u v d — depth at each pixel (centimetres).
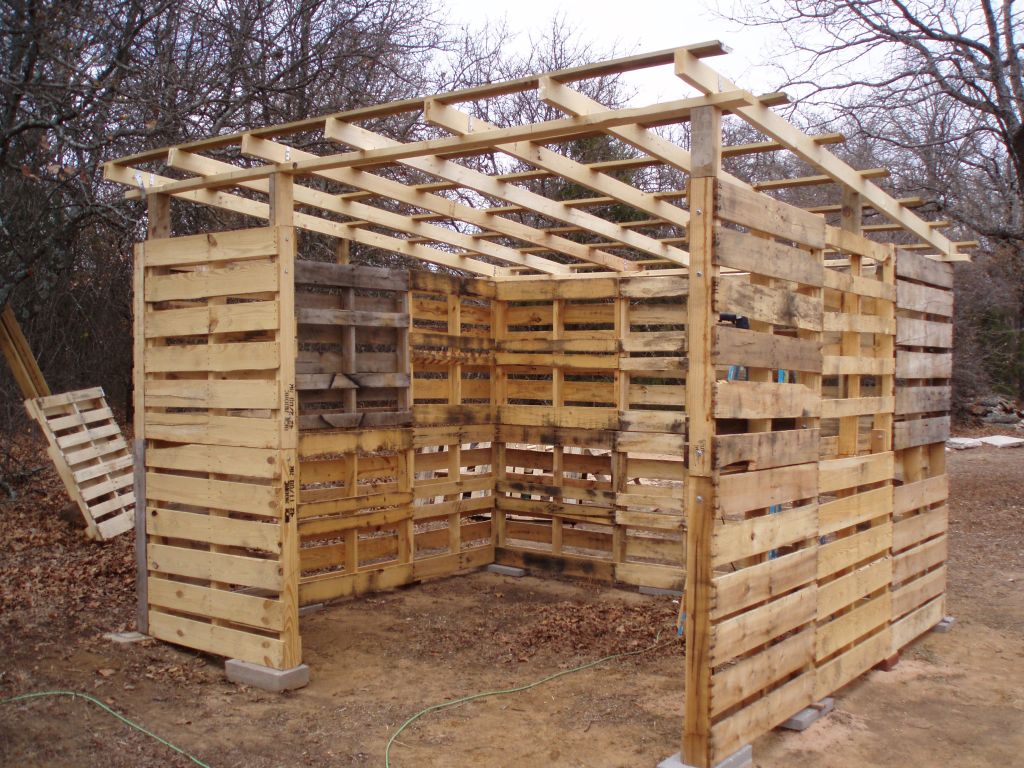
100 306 1334
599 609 686
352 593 711
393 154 459
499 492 840
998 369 2341
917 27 1131
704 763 371
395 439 739
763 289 398
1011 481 1327
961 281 2041
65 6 888
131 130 855
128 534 867
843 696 505
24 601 628
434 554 818
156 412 556
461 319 805
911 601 589
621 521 764
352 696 497
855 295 514
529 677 534
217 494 519
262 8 1180
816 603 454
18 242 964
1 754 400
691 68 350
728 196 372
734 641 382
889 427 552
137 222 841
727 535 374
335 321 684
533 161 469
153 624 563
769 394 403
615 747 430
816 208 578
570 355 788
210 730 441
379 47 1262
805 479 433
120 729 436
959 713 482
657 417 742
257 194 1117
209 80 1100
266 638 504
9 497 950
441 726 456
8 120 891
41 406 867
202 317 525
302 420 662
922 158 1346
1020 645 607
